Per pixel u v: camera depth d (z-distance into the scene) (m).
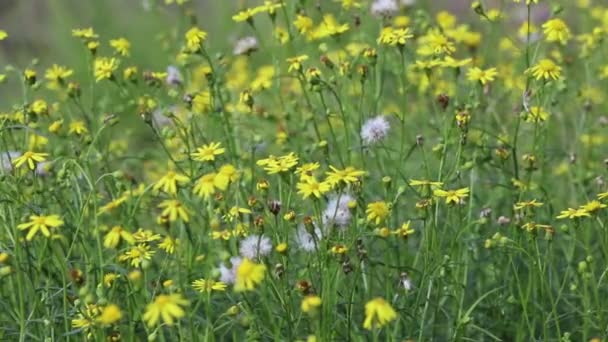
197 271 5.22
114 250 5.40
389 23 6.36
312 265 4.91
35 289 4.77
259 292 4.82
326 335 4.53
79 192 4.94
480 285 5.60
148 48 10.13
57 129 5.84
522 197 5.49
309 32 6.36
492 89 7.05
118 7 11.16
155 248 5.33
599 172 6.80
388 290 5.01
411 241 5.97
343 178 4.64
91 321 4.47
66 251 5.39
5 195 5.00
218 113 6.17
